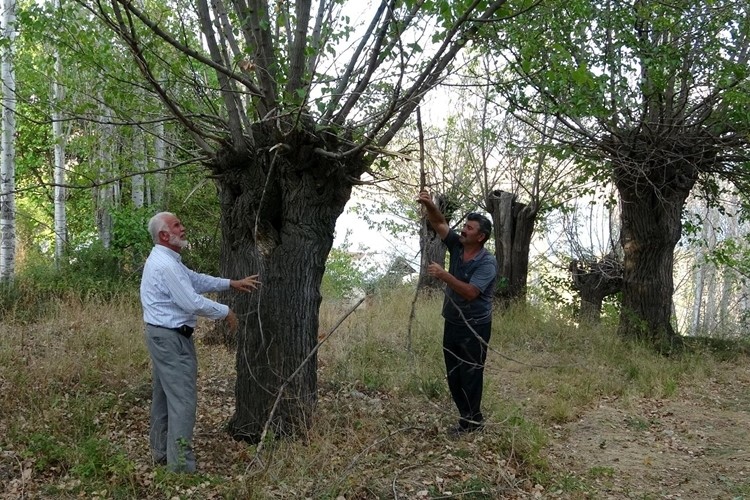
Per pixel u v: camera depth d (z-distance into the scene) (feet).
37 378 19.81
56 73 24.06
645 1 29.19
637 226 35.06
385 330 31.24
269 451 15.42
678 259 70.13
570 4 24.17
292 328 16.57
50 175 53.57
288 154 15.76
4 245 37.06
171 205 42.16
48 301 32.53
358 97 16.62
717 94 29.12
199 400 20.06
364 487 14.29
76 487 13.50
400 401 21.11
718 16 28.78
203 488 13.82
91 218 53.42
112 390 19.94
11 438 15.53
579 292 48.24
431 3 14.26
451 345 18.28
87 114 18.95
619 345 32.55
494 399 21.58
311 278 16.79
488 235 18.04
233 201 17.54
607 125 31.19
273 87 16.28
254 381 16.63
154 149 38.09
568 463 17.62
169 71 17.95
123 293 33.78
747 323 51.55
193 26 20.59
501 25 17.94
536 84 26.20
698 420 22.24
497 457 16.63
